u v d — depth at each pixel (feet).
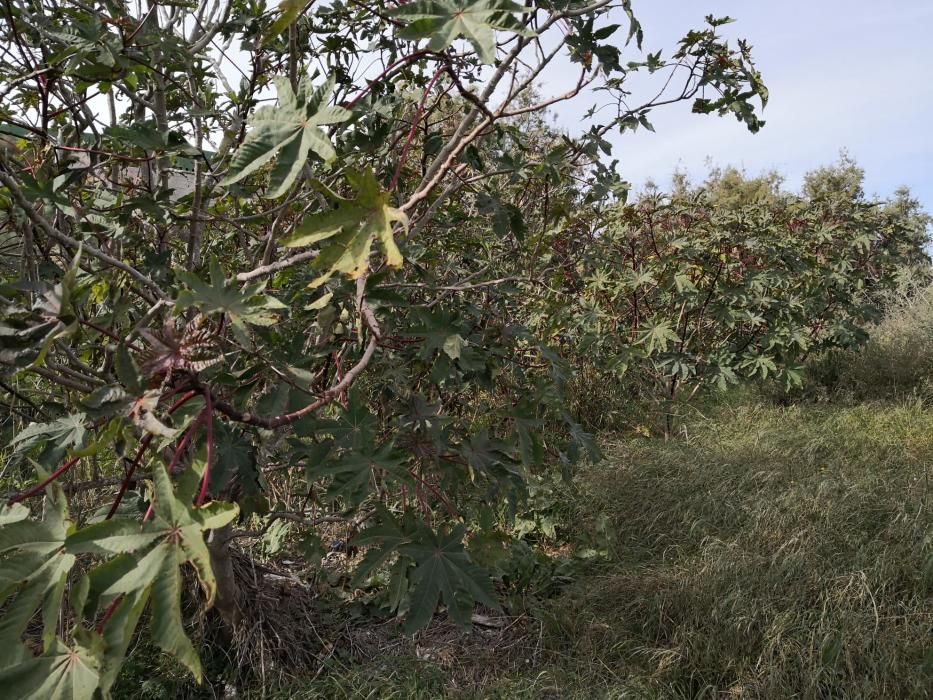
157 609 3.08
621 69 6.48
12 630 3.17
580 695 8.75
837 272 22.82
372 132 8.09
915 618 9.59
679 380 20.18
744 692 8.68
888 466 15.26
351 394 5.99
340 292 6.48
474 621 10.92
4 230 7.70
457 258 10.96
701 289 19.75
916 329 26.12
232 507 3.19
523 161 8.96
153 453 3.59
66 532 3.43
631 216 17.88
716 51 8.43
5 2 6.57
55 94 7.23
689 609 10.16
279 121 4.31
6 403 7.72
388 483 6.67
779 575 10.47
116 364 3.79
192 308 7.00
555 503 13.85
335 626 10.39
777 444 17.02
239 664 9.21
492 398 9.46
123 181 8.73
